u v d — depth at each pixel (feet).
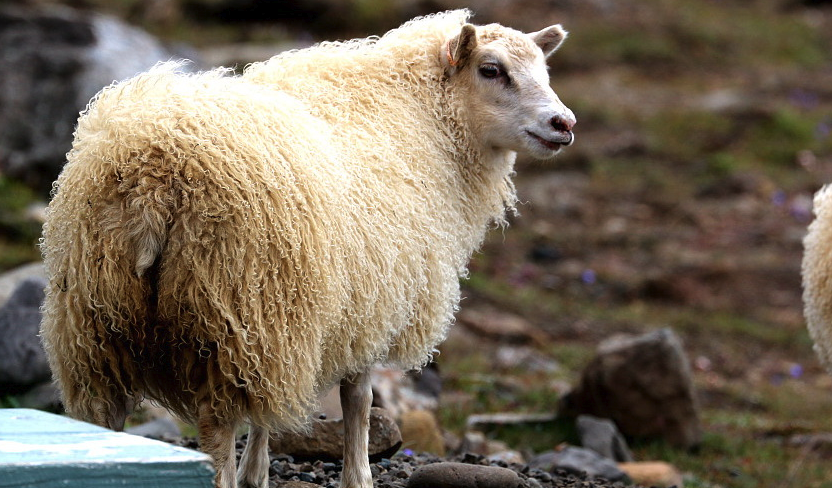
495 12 139.03
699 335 70.08
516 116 28.17
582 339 67.05
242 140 21.62
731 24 153.07
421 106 27.68
